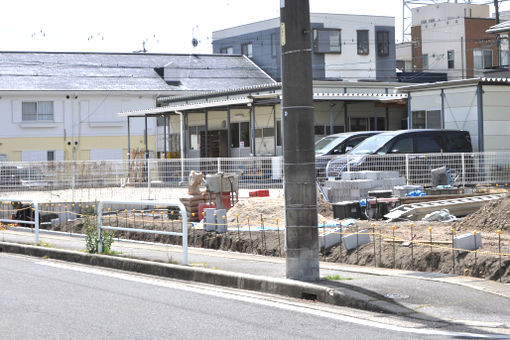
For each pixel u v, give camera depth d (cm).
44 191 3422
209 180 2488
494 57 7950
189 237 2061
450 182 2797
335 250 1644
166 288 1366
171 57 7338
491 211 1695
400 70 8319
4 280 1465
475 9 8806
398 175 2672
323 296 1205
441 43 8169
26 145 6278
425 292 1180
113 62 6975
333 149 3322
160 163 3269
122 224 2412
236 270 1444
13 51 6831
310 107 1277
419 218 2080
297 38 1259
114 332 979
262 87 4738
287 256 1304
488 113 3259
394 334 953
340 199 2533
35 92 6238
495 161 2977
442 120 3428
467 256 1362
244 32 7712
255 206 2306
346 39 7269
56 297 1259
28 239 2188
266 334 962
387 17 7475
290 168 1286
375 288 1211
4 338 946
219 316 1086
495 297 1145
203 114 5575
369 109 4953
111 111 6475
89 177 3378
